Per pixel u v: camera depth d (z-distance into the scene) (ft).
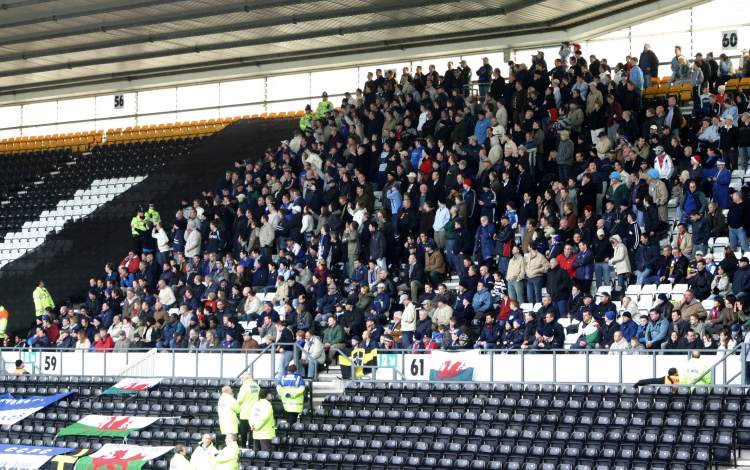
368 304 195.62
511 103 232.12
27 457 169.48
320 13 262.47
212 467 148.87
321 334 196.34
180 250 234.99
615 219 188.55
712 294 173.27
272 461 159.02
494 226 203.00
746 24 248.32
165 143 310.65
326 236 212.43
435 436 157.89
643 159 204.13
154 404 182.80
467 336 178.19
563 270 182.09
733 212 184.75
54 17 264.52
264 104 312.91
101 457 165.78
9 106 349.82
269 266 212.84
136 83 325.01
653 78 238.68
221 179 278.67
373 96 248.32
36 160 320.29
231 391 162.09
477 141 222.07
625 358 161.07
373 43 287.69
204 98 321.32
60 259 264.93
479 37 275.18
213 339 194.90
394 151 225.97
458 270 198.80
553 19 263.08
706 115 220.23
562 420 153.79
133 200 282.77
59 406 188.55
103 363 203.00
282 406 172.45
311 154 238.48
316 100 304.71
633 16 255.70
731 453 141.08
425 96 239.09
